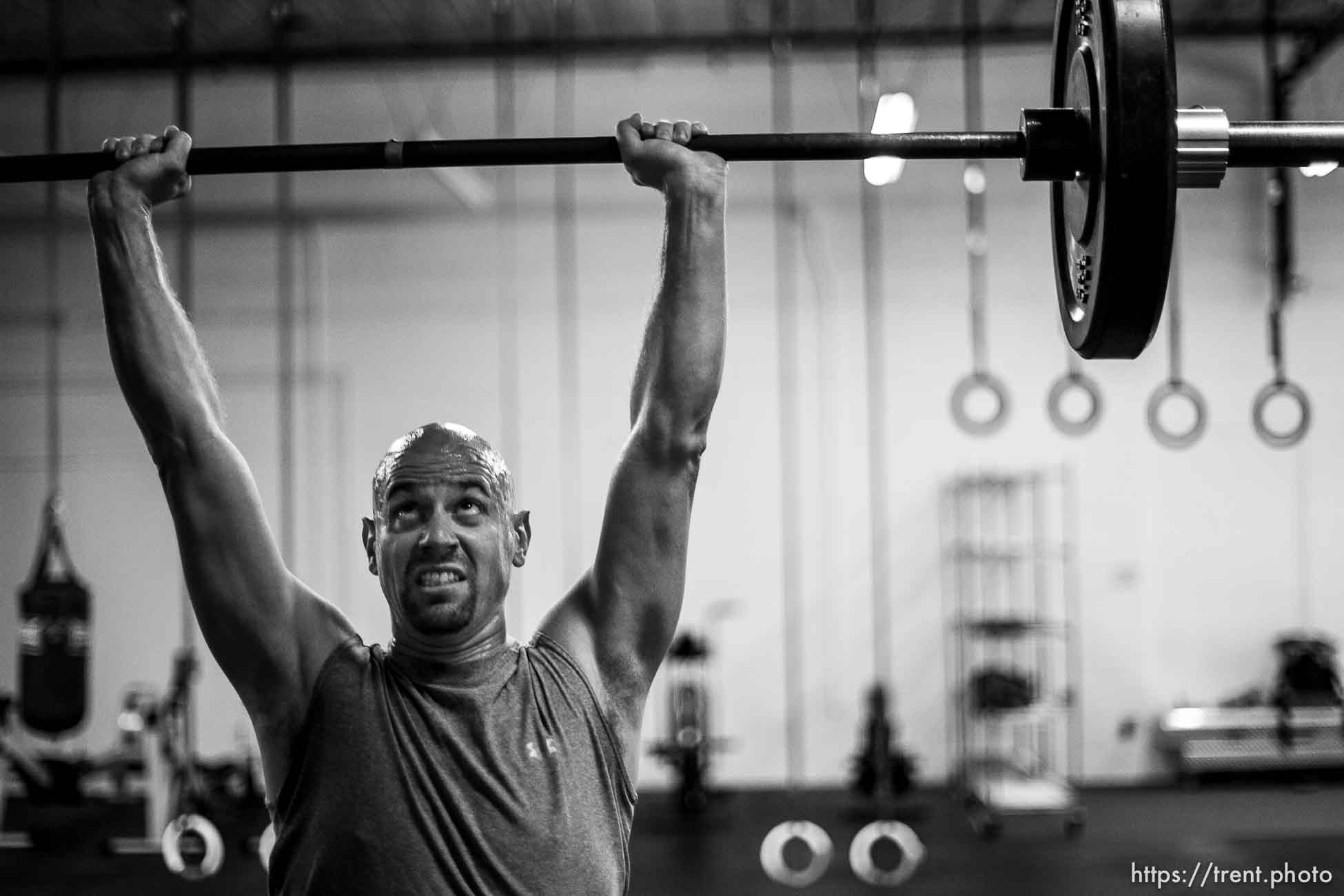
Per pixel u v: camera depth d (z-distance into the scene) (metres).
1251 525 9.14
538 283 9.28
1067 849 7.29
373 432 9.27
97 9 7.74
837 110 9.01
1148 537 9.15
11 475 9.41
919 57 8.98
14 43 8.27
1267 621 9.12
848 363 9.20
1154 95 1.53
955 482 9.05
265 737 1.75
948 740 9.11
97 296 9.45
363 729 1.69
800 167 9.20
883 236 9.25
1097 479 9.16
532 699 1.74
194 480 1.71
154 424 1.71
